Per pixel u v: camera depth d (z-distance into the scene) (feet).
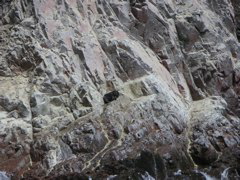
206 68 74.28
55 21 70.44
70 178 48.98
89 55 67.77
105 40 71.15
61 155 53.93
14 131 57.47
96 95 62.59
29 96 61.82
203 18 79.51
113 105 61.11
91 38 70.44
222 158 55.93
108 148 54.90
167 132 58.29
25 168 53.31
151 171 51.47
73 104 61.05
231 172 52.44
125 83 66.80
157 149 55.72
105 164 51.72
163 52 74.43
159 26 76.13
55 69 64.44
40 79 63.31
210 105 67.87
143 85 64.59
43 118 59.31
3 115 60.13
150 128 58.75
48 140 55.21
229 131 60.70
